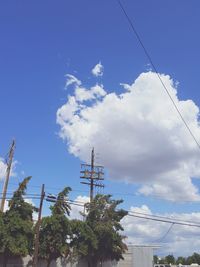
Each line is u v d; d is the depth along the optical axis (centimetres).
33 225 4272
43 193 4178
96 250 4900
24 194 4212
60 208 4500
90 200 5525
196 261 16488
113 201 5075
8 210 4153
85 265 5088
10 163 4625
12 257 4322
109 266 5928
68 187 4550
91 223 4953
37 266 4659
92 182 6531
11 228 4009
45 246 4350
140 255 6612
